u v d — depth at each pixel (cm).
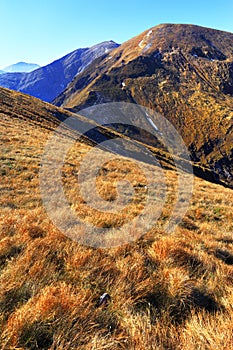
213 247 719
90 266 470
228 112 16712
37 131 2930
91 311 354
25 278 395
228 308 399
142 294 414
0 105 3912
